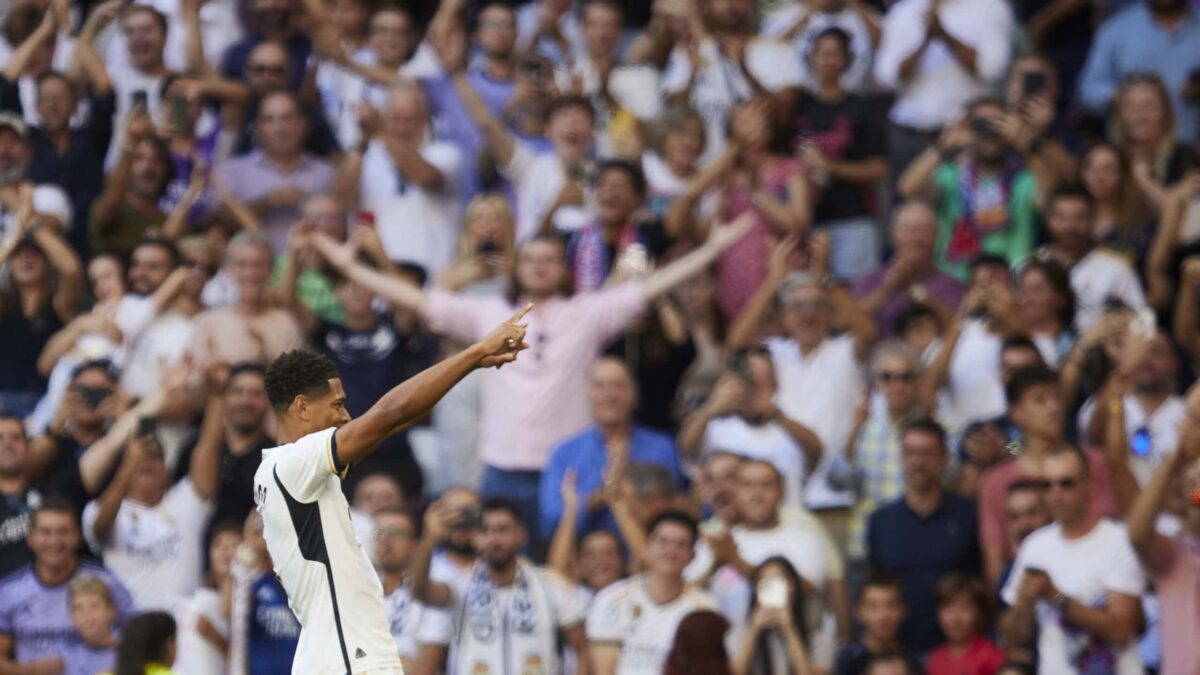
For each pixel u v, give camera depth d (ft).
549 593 103.76
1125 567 101.04
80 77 143.23
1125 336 113.91
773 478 108.06
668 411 122.52
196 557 112.27
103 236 134.00
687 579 106.63
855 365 120.57
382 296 120.78
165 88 138.21
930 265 127.75
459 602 103.04
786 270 124.26
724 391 115.24
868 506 114.32
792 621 102.01
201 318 122.52
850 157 138.00
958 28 144.46
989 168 134.21
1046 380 107.65
